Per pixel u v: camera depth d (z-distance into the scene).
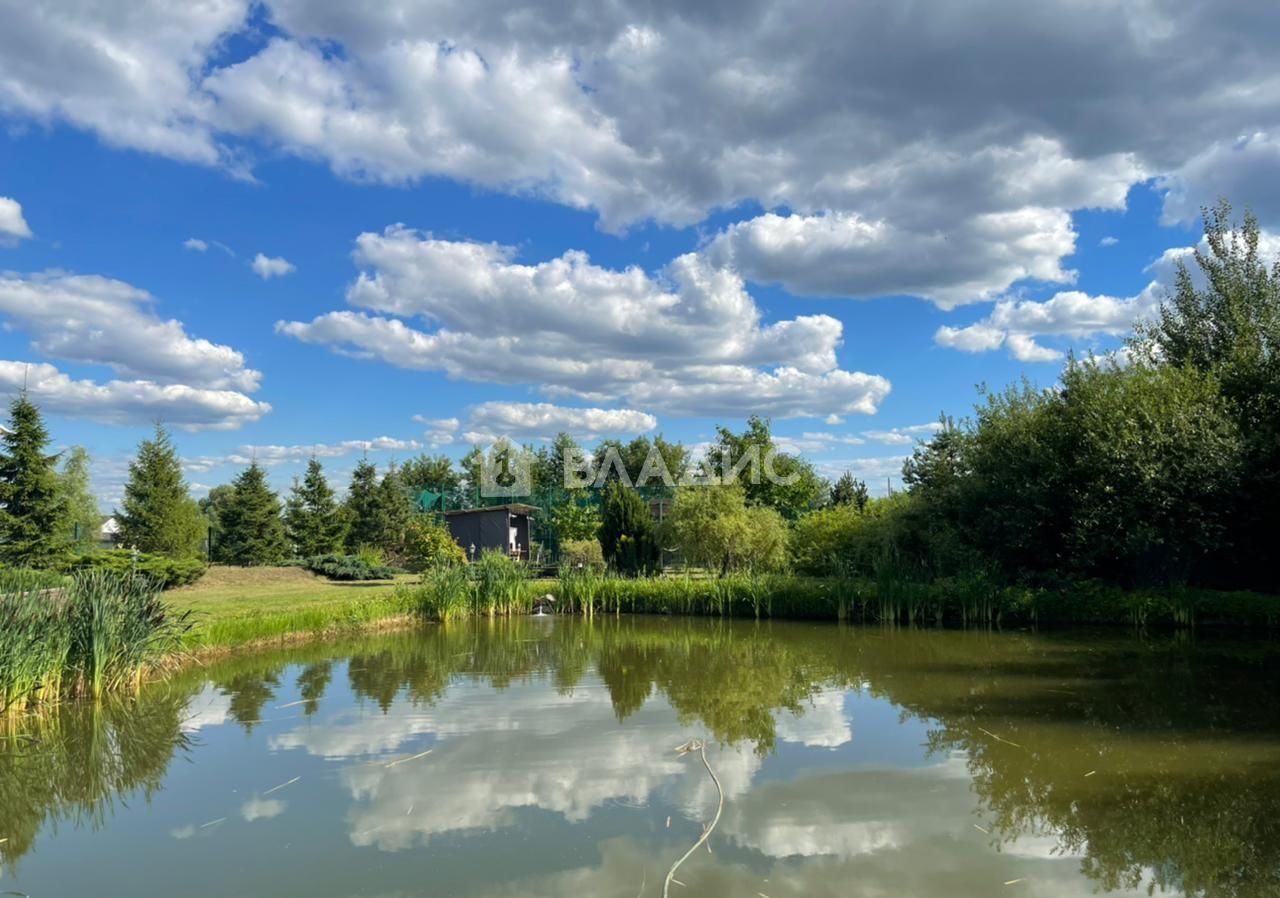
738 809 6.49
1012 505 19.95
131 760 8.34
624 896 4.98
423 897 5.04
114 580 12.00
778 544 26.30
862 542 22.91
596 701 10.82
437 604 21.23
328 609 18.45
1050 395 20.86
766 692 11.29
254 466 40.84
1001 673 12.34
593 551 33.38
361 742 8.81
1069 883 5.15
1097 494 17.98
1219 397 17.72
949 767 7.55
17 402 25.23
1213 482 16.48
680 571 30.73
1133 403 18.05
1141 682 11.34
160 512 33.44
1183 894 5.00
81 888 5.40
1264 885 5.11
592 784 7.18
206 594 23.59
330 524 42.62
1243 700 10.11
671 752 8.20
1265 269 20.83
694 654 15.10
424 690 11.73
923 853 5.61
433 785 7.24
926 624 18.89
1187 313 21.58
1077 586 18.22
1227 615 16.47
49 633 10.49
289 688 11.94
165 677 12.61
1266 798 6.61
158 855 5.89
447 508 54.53
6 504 25.16
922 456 23.55
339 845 5.92
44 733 9.43
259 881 5.38
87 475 38.03
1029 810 6.41
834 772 7.44
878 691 11.20
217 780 7.59
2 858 5.94
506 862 5.52
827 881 5.17
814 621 20.33
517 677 12.76
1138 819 6.19
